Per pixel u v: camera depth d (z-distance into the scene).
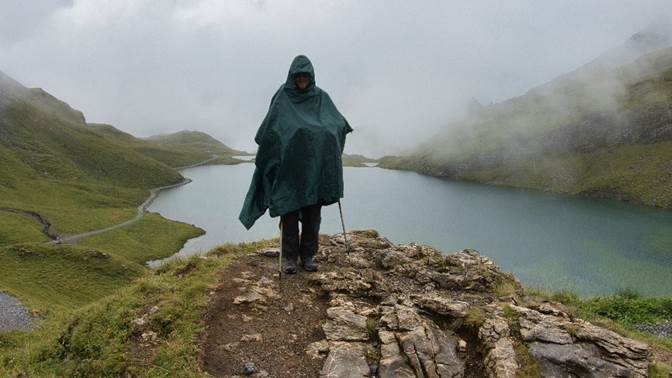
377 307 10.12
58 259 77.69
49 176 192.38
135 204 176.38
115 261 80.75
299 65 10.31
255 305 9.90
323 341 9.01
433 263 12.77
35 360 10.05
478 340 9.17
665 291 63.66
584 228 115.56
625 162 176.75
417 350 8.63
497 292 11.52
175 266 12.22
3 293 48.50
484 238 106.56
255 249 13.62
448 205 155.38
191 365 8.29
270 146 10.38
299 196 10.44
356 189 197.38
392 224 123.44
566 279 70.94
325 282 10.91
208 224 139.62
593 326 9.46
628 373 8.41
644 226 116.25
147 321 9.35
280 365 8.48
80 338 9.69
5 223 110.12
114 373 8.38
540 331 9.12
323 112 10.72
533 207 150.12
